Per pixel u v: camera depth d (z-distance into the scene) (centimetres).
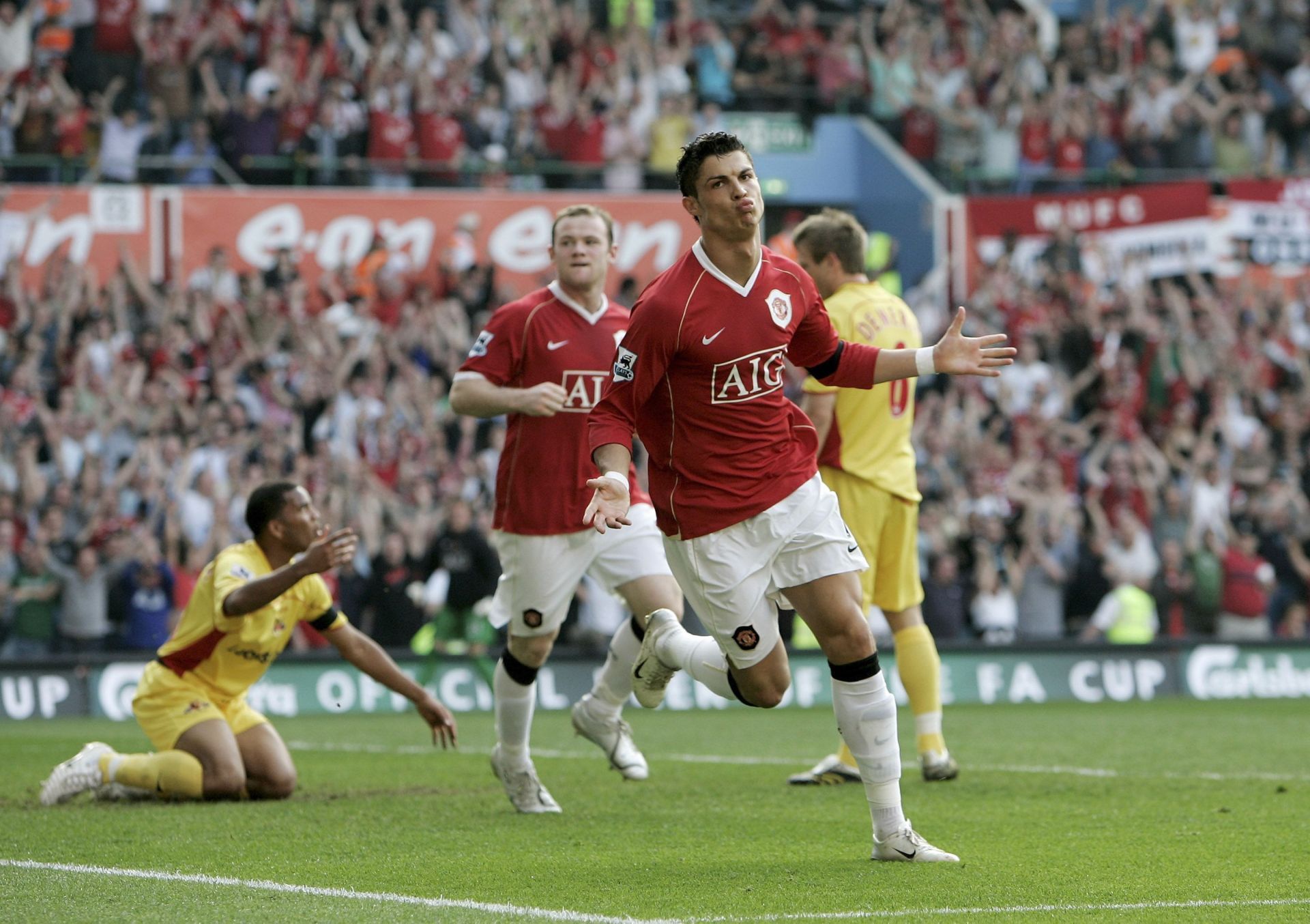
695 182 1939
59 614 5641
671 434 2003
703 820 2434
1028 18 8681
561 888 1797
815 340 2048
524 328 2559
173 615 5706
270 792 2762
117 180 6894
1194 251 7706
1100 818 2428
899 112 8106
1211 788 2839
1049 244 7650
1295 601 6819
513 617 2578
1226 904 1677
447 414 6531
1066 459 7025
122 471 5988
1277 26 8700
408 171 7212
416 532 6050
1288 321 7688
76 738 4259
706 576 2003
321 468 6119
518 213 6925
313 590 2775
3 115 6881
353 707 5491
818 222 3006
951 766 2970
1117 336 7412
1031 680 6044
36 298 6375
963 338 2036
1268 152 8412
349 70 7338
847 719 1978
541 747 3931
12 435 6075
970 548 6319
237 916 1614
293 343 6550
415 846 2152
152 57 7075
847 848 2120
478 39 7656
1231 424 7338
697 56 8131
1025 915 1611
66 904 1688
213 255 6600
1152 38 8581
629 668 2814
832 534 1977
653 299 1956
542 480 2566
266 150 7050
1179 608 6525
